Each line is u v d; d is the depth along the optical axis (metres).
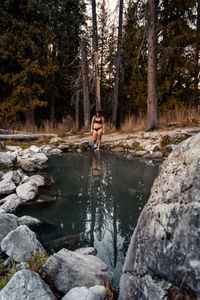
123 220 2.56
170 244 0.98
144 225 1.30
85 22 14.19
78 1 13.12
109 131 11.39
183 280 0.82
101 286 1.29
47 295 1.21
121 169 5.01
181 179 1.14
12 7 10.91
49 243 2.08
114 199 3.19
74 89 14.66
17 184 3.82
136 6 9.04
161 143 6.89
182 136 7.16
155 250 1.06
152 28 8.54
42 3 11.45
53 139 9.23
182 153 1.31
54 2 12.82
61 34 13.55
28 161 5.05
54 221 2.54
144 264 1.10
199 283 0.78
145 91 12.11
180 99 11.05
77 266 1.45
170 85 10.60
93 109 17.27
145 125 10.13
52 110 14.28
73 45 14.26
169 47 9.65
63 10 13.24
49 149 7.89
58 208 2.90
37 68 11.38
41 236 2.21
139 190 3.55
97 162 5.88
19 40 11.02
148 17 8.51
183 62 9.95
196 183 1.01
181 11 9.89
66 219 2.59
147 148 6.90
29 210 2.84
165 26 10.01
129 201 3.11
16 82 11.43
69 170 4.98
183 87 11.03
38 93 12.02
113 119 14.05
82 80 13.48
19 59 11.09
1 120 11.41
